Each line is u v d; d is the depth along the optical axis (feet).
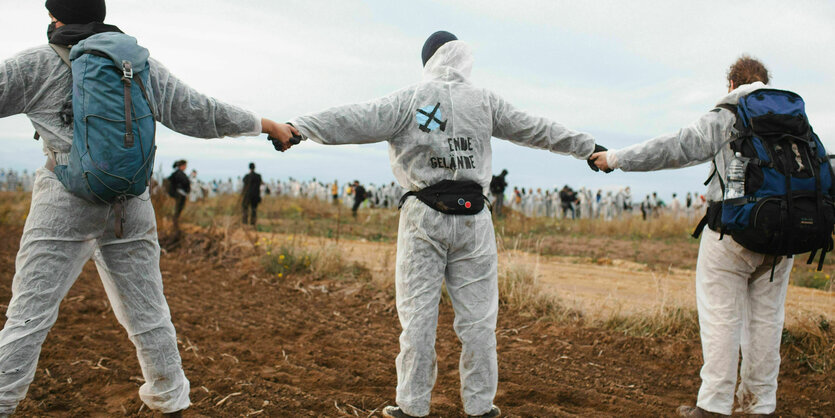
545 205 119.75
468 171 11.08
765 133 10.73
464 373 11.40
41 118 8.89
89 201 8.98
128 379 14.03
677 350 17.61
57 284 9.12
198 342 18.13
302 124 10.43
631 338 18.66
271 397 13.15
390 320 21.90
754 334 11.98
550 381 15.02
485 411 11.36
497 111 11.59
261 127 10.25
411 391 11.13
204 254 35.04
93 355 15.56
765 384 11.93
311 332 19.71
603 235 59.52
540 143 11.93
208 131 10.00
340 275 29.25
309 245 35.78
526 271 25.17
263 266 30.94
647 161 11.57
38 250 8.99
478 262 11.19
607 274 33.47
